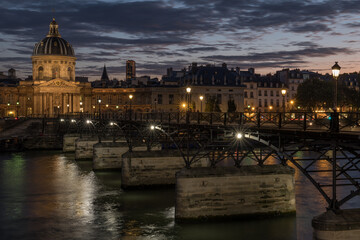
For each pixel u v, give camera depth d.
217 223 27.16
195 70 127.38
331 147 18.48
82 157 60.94
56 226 28.89
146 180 38.66
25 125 99.12
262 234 25.45
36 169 52.84
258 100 132.50
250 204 27.59
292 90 136.62
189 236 25.72
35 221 30.14
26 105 155.75
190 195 27.05
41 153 72.75
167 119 43.19
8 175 48.47
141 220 29.36
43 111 148.38
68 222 29.69
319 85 99.69
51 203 34.88
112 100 151.00
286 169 28.27
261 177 27.77
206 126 27.38
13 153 73.00
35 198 36.78
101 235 26.84
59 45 157.75
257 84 132.62
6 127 93.56
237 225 26.89
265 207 27.78
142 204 33.56
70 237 26.67
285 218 27.95
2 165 56.78
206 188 27.17
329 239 16.91
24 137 79.19
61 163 58.31
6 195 38.16
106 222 29.33
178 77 139.00
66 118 90.06
